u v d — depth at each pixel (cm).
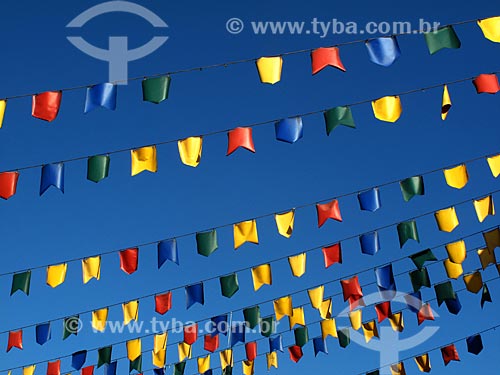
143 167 526
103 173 529
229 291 636
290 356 739
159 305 654
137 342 707
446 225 597
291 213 582
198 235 600
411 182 569
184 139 523
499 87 495
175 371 728
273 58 468
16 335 666
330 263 620
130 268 611
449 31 445
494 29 440
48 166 526
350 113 500
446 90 488
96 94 464
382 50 452
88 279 610
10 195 526
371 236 609
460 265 645
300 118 513
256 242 590
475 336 743
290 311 668
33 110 465
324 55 460
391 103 498
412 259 627
